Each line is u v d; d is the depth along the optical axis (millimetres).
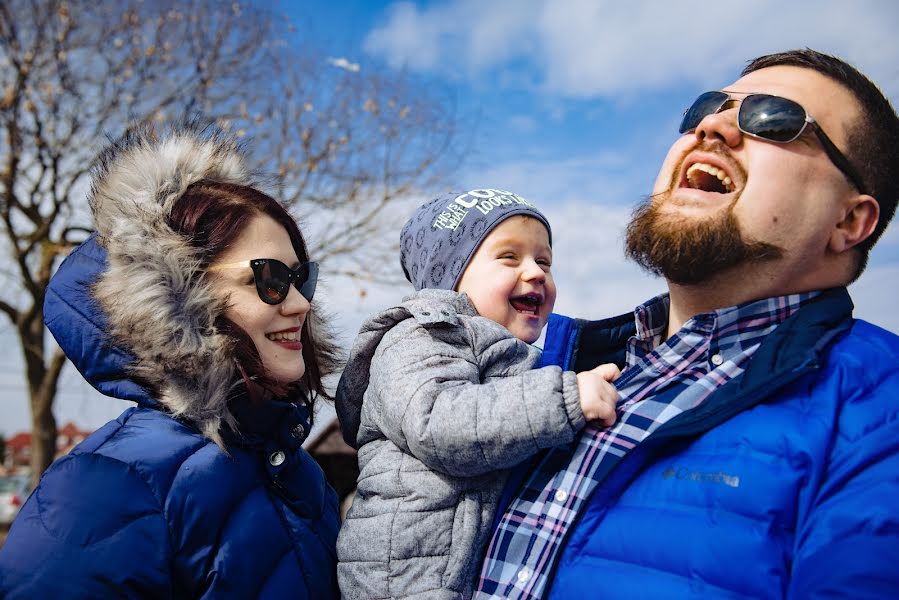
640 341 1810
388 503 1527
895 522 1050
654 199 1604
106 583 1246
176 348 1419
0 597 1234
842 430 1203
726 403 1326
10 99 10156
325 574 1557
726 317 1501
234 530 1395
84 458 1346
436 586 1436
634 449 1370
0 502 16625
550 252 2088
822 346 1331
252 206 1593
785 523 1158
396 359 1596
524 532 1451
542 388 1426
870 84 1521
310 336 1814
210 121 1849
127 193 1523
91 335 1485
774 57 1609
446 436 1422
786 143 1435
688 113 1661
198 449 1426
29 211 10969
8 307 11391
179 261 1455
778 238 1438
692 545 1203
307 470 1703
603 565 1317
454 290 1988
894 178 1521
